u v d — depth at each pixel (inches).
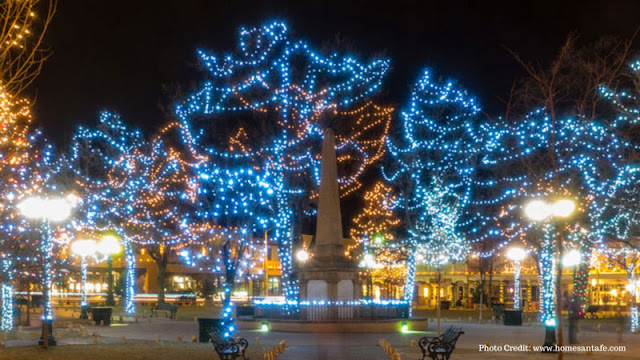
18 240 1284.4
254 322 1237.1
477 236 1925.4
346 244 2330.2
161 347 893.2
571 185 1167.6
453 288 2733.8
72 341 1007.0
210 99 1470.2
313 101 1439.5
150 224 1761.8
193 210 1870.1
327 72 1459.2
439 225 1606.8
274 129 1449.3
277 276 2974.9
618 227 1268.5
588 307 1887.3
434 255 1828.2
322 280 1248.8
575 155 1294.3
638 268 2039.9
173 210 1734.7
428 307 2527.1
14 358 727.1
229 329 1008.2
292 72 1448.1
